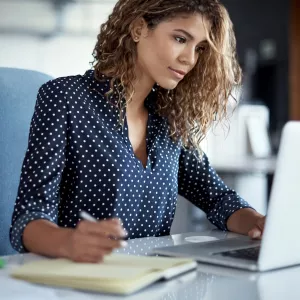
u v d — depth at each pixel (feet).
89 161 4.72
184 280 3.23
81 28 11.53
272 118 19.83
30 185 4.30
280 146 3.22
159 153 5.10
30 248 3.82
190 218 11.79
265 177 13.23
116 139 4.81
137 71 4.94
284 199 3.34
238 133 14.52
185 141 5.38
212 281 3.22
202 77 5.27
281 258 3.51
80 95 4.77
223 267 3.57
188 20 4.62
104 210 4.76
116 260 3.44
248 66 20.16
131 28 4.82
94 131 4.75
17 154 5.50
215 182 5.57
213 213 5.33
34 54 11.16
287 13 19.67
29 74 5.74
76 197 4.75
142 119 5.16
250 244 4.18
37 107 4.70
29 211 4.09
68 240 3.48
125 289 2.88
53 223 3.95
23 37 11.05
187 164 5.58
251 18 20.43
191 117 5.39
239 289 3.06
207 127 5.48
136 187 4.86
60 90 4.71
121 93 4.90
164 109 5.27
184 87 5.31
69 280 2.99
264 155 15.19
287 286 3.15
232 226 5.08
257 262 3.46
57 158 4.47
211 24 4.93
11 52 10.96
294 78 19.76
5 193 5.41
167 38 4.65
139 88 5.00
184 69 4.72
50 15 11.23
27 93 5.63
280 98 19.84
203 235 4.90
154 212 5.05
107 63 4.92
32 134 4.59
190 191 5.67
